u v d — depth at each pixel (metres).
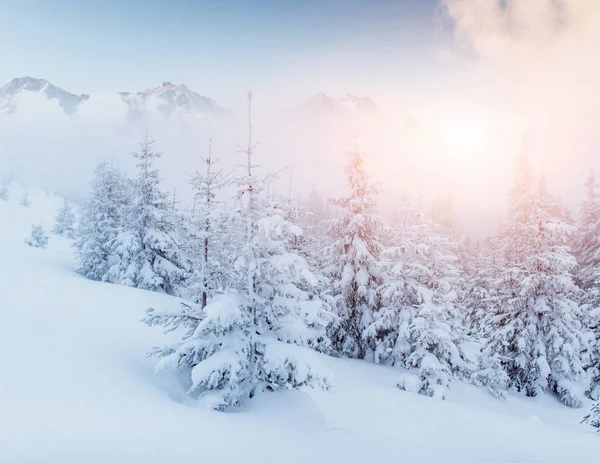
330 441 8.14
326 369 9.68
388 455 7.78
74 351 11.41
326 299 19.52
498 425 12.60
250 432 7.91
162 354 10.78
